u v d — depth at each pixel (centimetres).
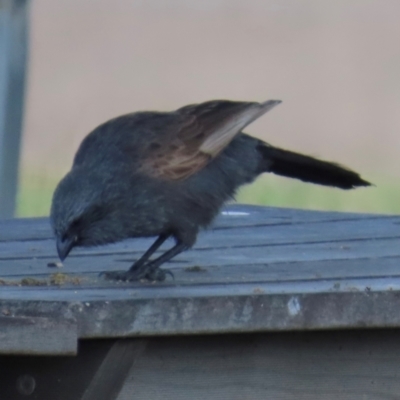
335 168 1162
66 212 973
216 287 824
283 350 773
